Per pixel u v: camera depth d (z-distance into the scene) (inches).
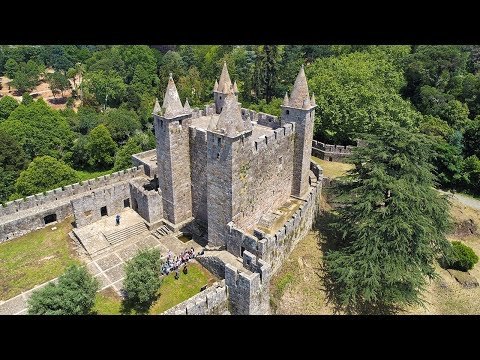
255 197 1678.2
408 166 1513.3
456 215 2253.9
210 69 4677.7
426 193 1510.8
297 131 1836.9
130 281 1382.9
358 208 1521.9
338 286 1596.9
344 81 2743.6
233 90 2012.8
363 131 2514.8
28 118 3223.4
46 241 1818.4
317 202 1998.0
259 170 1653.5
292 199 1968.5
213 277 1587.1
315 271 1659.7
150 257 1448.1
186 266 1625.2
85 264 1664.6
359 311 1526.8
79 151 3361.2
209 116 1988.2
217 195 1577.3
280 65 4033.0
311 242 1824.6
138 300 1467.8
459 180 2573.8
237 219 1593.3
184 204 1841.8
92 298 1328.7
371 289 1414.9
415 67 3186.5
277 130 1718.8
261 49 4667.8
